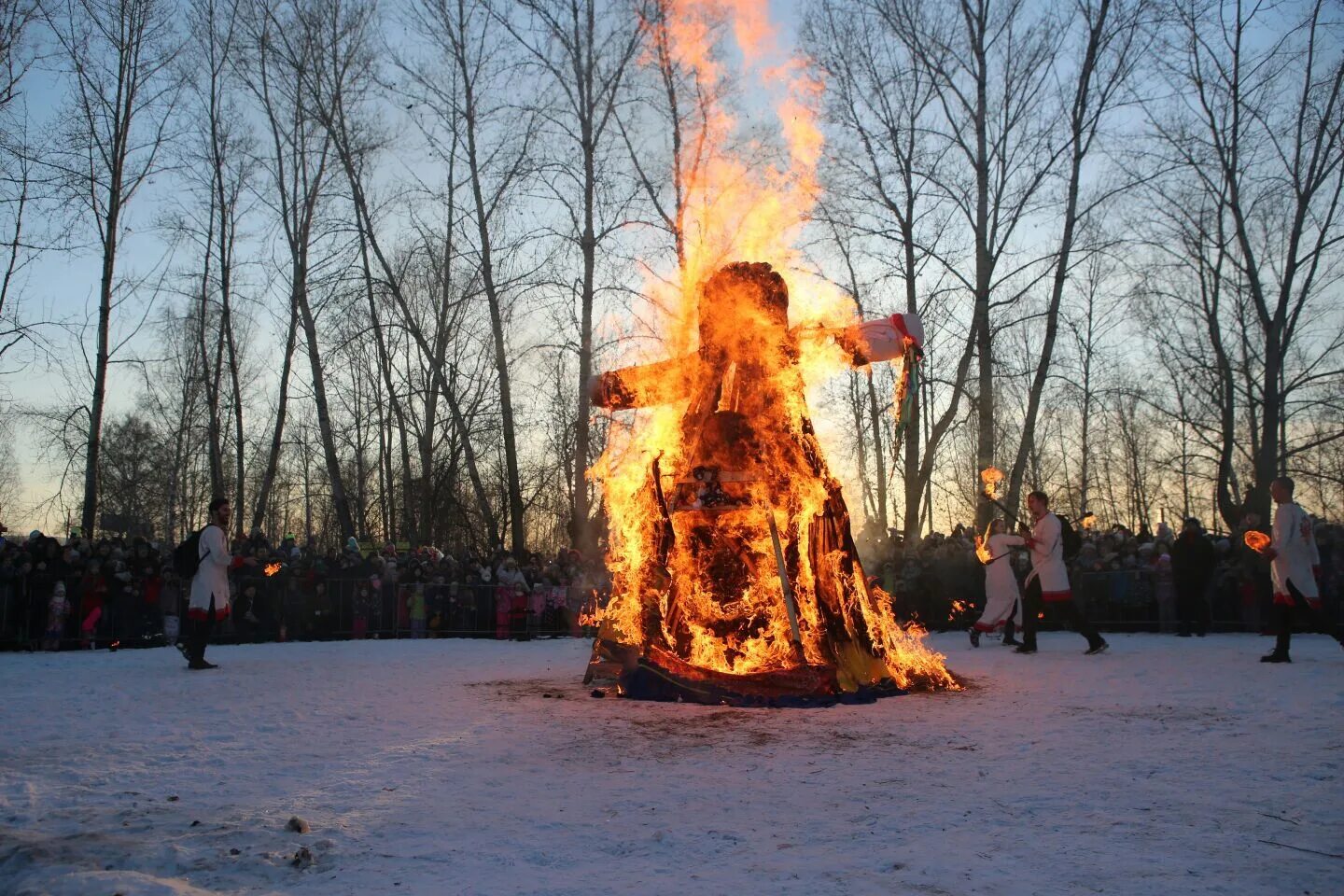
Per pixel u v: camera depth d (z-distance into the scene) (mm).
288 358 29016
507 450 27031
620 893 3838
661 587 9406
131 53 24078
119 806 5254
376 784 5715
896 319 9695
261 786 5723
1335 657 12641
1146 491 50906
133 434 48188
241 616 19641
